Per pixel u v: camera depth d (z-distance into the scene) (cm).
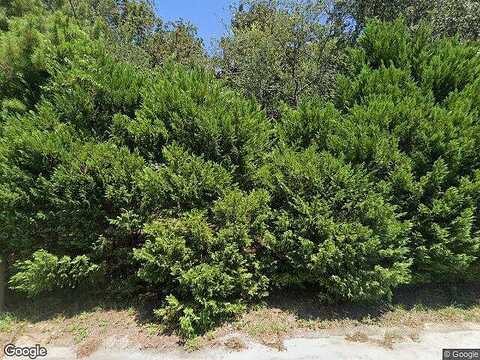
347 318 502
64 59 604
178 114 553
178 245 471
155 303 525
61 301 543
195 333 462
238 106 563
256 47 1005
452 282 580
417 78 643
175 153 514
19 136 519
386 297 538
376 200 495
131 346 450
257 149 558
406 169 535
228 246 482
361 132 556
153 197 504
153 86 588
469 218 507
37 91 630
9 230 522
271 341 455
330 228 482
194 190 501
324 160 516
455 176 543
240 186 548
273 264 519
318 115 589
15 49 613
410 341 460
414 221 530
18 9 844
